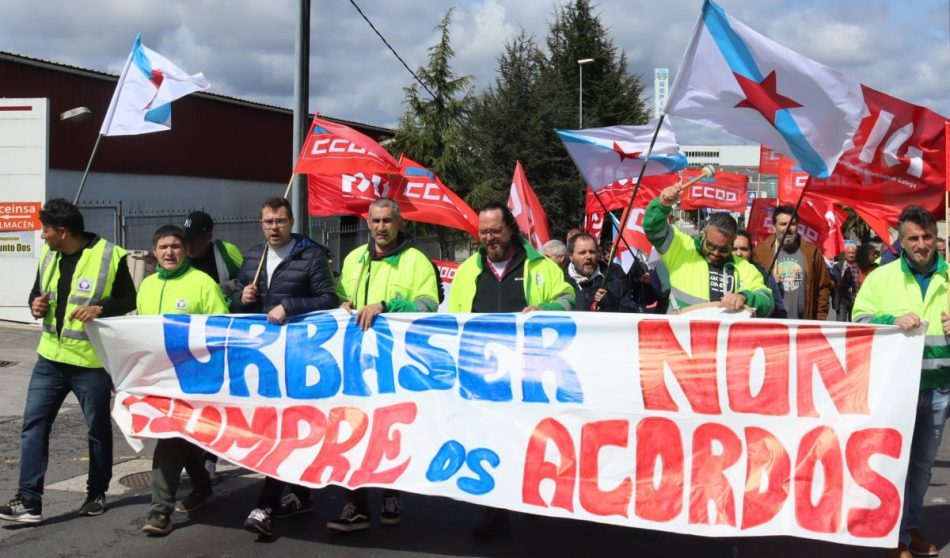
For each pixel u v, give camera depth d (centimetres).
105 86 2152
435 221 890
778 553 517
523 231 884
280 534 545
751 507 470
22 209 1472
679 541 539
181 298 569
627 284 709
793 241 785
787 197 1000
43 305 548
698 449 483
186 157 2442
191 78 701
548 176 3241
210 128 2528
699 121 554
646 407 490
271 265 568
